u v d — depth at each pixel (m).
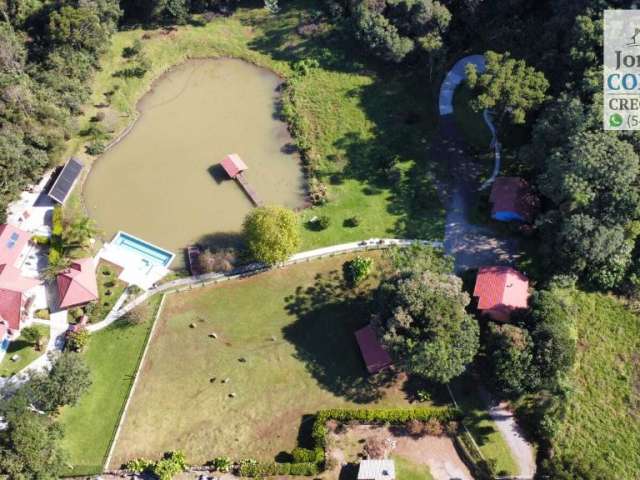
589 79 69.38
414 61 88.94
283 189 80.25
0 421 62.00
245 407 65.56
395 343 61.03
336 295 71.81
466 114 83.88
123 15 97.31
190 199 79.50
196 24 98.19
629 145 64.06
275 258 69.94
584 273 69.94
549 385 60.19
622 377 64.44
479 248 73.56
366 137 83.69
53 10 89.06
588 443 61.19
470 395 64.81
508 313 65.50
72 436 64.12
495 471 60.25
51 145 79.12
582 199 63.78
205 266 72.75
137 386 66.94
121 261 74.56
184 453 62.97
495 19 86.12
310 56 92.00
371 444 61.59
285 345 69.00
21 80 79.62
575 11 75.62
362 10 86.50
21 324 69.75
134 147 84.38
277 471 60.88
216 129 86.06
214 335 69.56
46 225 76.88
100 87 89.31
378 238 75.44
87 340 68.81
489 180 78.38
